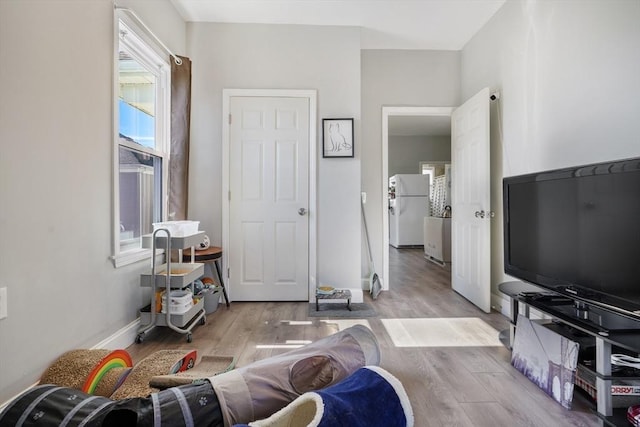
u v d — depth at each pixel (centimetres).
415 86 385
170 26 293
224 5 298
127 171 243
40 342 153
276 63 329
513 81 279
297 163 332
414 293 368
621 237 141
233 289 331
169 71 294
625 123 177
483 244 299
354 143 332
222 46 327
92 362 156
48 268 157
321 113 332
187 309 238
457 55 386
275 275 333
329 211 333
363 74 385
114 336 211
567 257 171
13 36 138
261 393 120
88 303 186
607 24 187
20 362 142
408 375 188
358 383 112
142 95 271
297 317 287
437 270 506
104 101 199
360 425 94
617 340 135
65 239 168
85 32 182
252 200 331
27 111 145
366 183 388
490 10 305
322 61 331
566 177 172
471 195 325
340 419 91
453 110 385
